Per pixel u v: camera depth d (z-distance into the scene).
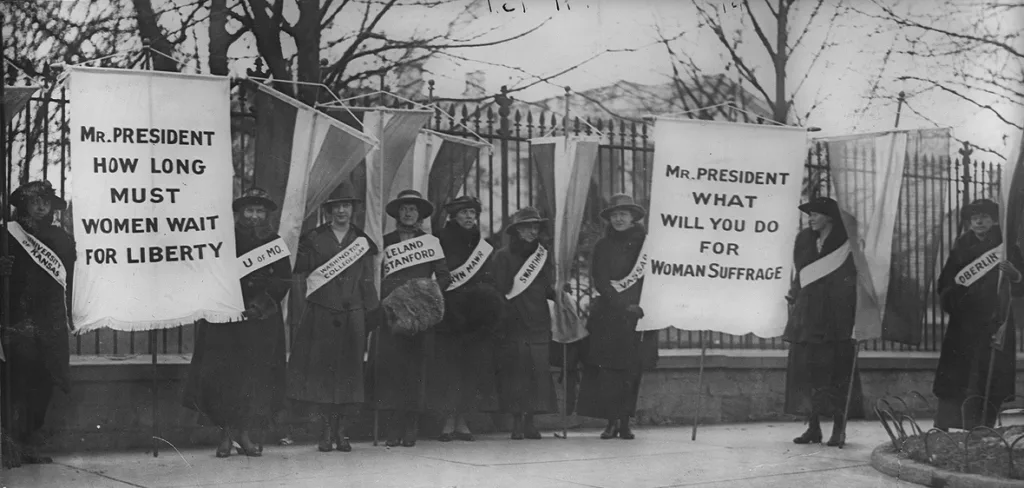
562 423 9.10
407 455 7.43
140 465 6.90
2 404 6.86
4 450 6.78
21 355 6.98
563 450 7.79
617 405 8.51
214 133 7.20
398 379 7.93
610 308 8.61
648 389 9.44
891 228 8.67
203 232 7.15
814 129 8.73
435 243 8.17
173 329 8.30
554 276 8.56
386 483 6.26
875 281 8.62
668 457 7.47
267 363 7.47
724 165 8.38
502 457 7.34
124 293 6.94
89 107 6.91
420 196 8.17
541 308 8.46
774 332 8.45
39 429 7.08
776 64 10.31
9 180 7.31
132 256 6.97
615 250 8.70
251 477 6.45
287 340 8.68
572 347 8.83
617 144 9.53
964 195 10.26
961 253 9.05
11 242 7.02
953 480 6.32
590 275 8.99
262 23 8.80
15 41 8.65
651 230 8.29
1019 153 9.09
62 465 6.90
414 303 7.86
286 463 7.02
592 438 8.55
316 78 8.83
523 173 8.94
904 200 9.27
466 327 8.22
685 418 9.57
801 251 8.51
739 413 9.76
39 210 7.09
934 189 9.38
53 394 7.34
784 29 10.30
